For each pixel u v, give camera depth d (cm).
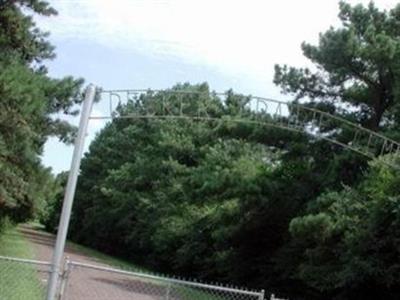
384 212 2558
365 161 3142
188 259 4762
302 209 3462
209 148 5528
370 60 3316
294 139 3534
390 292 2817
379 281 2631
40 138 2955
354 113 3575
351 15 3581
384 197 2550
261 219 3900
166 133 6325
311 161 3619
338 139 3272
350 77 3550
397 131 3058
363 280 2716
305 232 2914
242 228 4006
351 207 2861
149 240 5894
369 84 3484
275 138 3581
